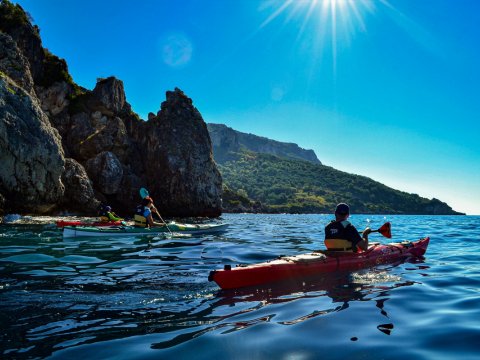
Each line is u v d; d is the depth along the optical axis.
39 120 23.44
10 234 12.15
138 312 3.56
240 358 2.45
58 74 35.28
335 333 2.96
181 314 3.50
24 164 22.09
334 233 5.98
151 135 38.44
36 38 33.91
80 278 5.18
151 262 6.76
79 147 33.81
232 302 3.96
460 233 15.48
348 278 5.18
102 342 2.73
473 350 2.60
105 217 14.25
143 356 2.47
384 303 3.89
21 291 4.37
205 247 9.21
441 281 5.01
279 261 5.36
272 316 3.43
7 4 34.09
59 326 3.10
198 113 41.03
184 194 37.47
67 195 27.66
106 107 36.78
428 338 2.84
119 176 33.09
